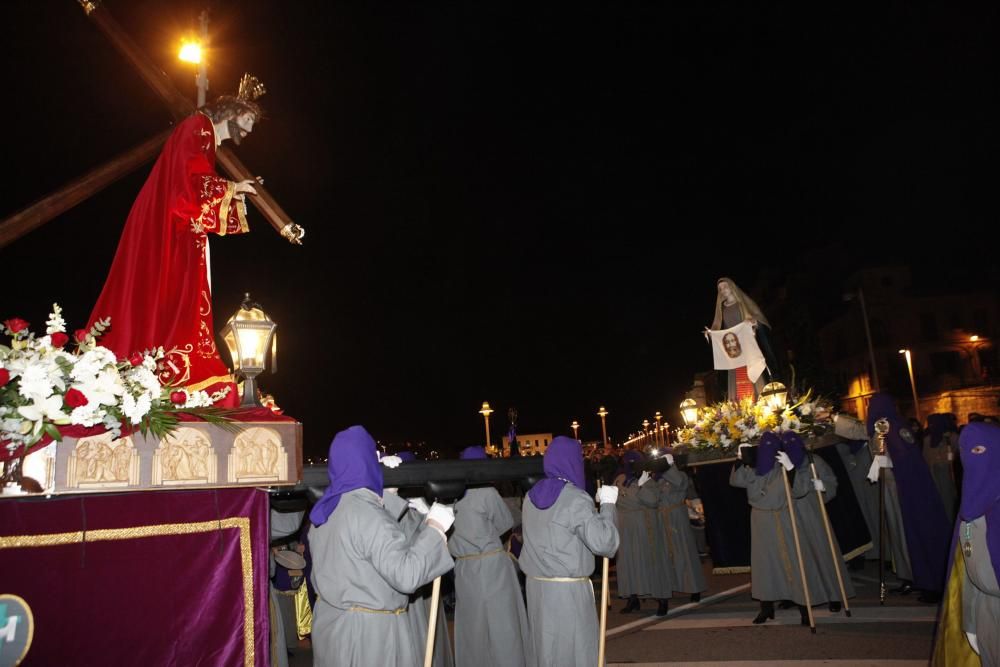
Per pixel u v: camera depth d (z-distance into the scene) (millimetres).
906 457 8859
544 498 5223
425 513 5172
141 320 4434
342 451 4109
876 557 11219
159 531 3777
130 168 4523
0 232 3918
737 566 10695
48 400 3441
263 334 4566
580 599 5102
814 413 10875
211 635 3803
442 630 6129
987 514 4234
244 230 4918
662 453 10062
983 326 42250
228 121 5074
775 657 7035
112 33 4887
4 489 3387
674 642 8047
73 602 3488
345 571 3926
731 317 13648
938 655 4766
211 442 3932
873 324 43000
